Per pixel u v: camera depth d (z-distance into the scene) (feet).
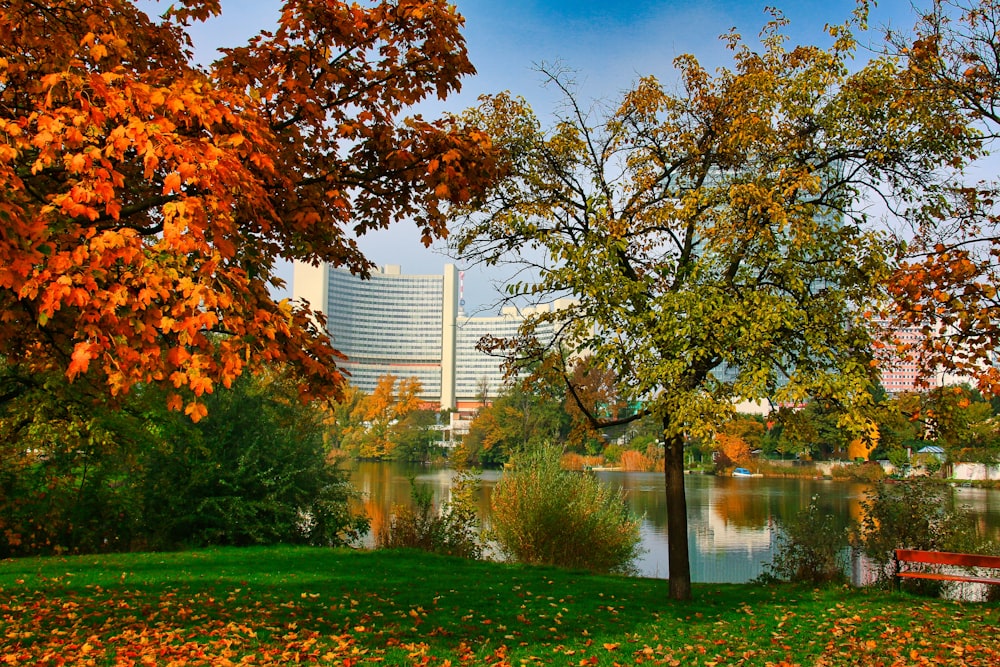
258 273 22.30
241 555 53.11
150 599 33.30
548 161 39.11
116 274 16.67
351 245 27.09
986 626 31.71
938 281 25.44
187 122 18.95
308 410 68.90
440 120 26.07
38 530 57.72
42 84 17.95
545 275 35.50
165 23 25.66
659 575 62.28
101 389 29.45
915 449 124.67
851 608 36.01
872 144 35.40
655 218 36.35
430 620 30.78
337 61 24.64
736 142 35.35
